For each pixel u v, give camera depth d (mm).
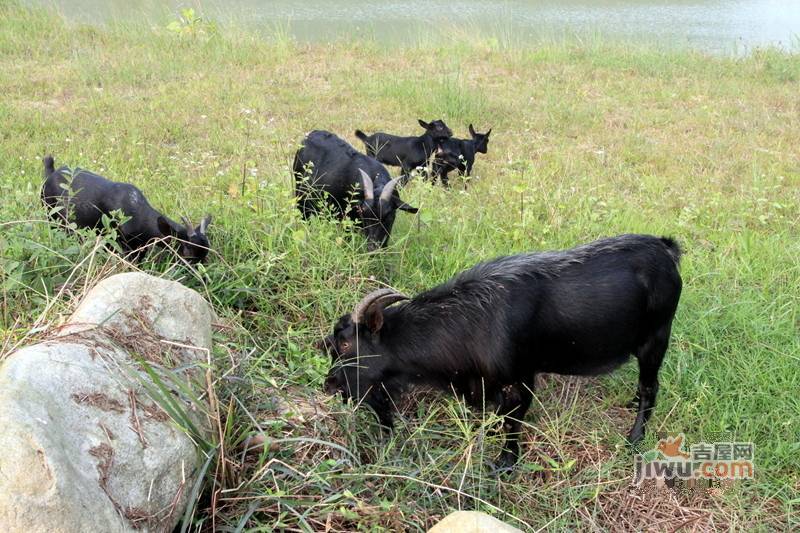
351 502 4246
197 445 3961
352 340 5027
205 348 4352
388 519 4180
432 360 4996
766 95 14062
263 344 5660
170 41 15281
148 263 6238
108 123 10930
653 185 9773
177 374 4199
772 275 7172
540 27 19938
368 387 5074
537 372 5156
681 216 8258
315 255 6492
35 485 3102
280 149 10039
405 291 6555
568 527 4676
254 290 6016
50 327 4336
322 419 4891
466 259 7012
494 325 4914
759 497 4949
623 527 4762
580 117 12523
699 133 12133
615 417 5648
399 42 17547
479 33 17781
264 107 12070
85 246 5711
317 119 11891
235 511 4113
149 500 3602
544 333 4977
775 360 5969
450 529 3816
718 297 6637
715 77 15117
